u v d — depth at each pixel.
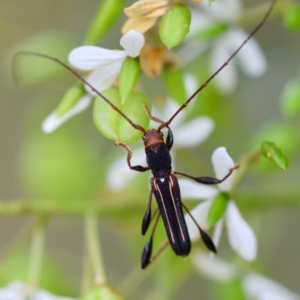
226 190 0.14
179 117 0.15
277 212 0.17
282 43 0.18
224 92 0.16
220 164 0.14
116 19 0.14
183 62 0.16
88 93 0.14
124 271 0.20
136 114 0.13
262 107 0.18
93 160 0.17
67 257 0.18
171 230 0.14
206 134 0.15
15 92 0.20
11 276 0.15
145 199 0.15
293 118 0.16
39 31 0.18
